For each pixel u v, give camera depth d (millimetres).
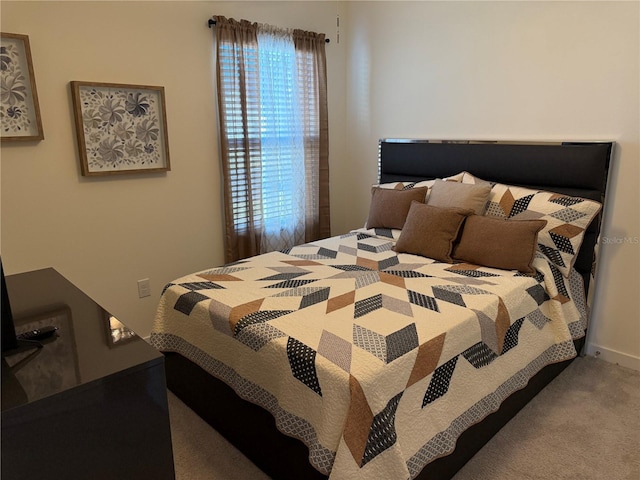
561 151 2477
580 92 2439
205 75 2820
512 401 2016
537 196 2420
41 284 1624
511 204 2465
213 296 1933
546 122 2592
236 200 3041
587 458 1825
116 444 1062
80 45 2338
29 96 2201
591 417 2080
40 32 2209
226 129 2906
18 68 2154
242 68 2881
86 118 2385
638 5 2191
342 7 3447
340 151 3693
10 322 1115
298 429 1476
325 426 1347
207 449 1901
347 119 3672
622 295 2475
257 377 1636
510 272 2189
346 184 3787
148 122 2619
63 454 982
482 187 2512
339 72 3545
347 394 1320
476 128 2902
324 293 1933
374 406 1339
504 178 2742
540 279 2166
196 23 2729
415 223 2510
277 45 3053
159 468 1150
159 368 1100
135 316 2766
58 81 2295
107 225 2570
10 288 1578
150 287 2801
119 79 2490
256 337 1618
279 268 2301
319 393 1395
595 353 2629
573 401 2203
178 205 2842
